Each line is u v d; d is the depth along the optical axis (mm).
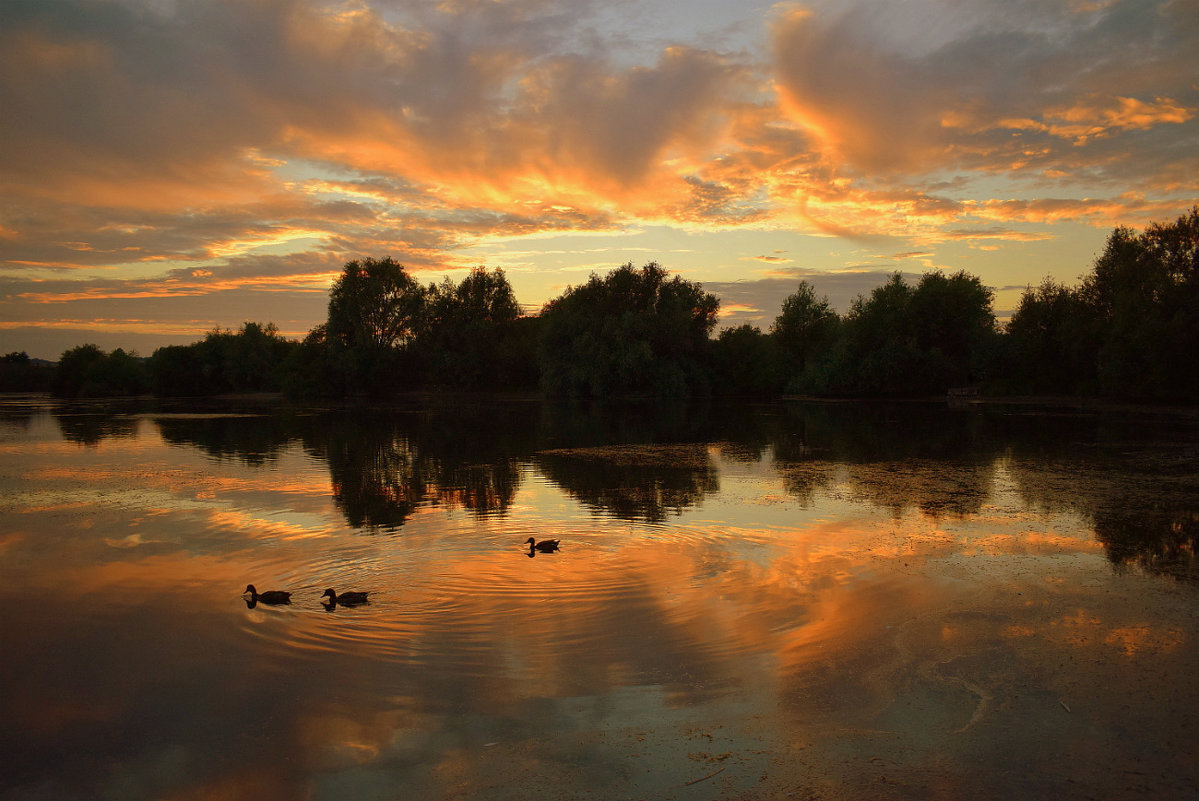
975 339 74875
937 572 13789
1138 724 7934
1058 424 46125
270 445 39719
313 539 17312
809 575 13734
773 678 9320
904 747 7586
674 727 8133
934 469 27812
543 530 17797
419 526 18500
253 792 7207
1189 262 57281
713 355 91250
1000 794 6695
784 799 6695
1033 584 12938
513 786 7062
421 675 9633
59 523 19625
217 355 111062
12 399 105312
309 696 9141
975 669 9430
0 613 12445
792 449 35281
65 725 8641
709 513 19703
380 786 7188
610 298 84375
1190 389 56938
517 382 99312
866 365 77062
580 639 10711
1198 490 22422
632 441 40094
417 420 58156
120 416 65500
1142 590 12500
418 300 90812
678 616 11594
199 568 15000
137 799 7184
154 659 10398
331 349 89000
